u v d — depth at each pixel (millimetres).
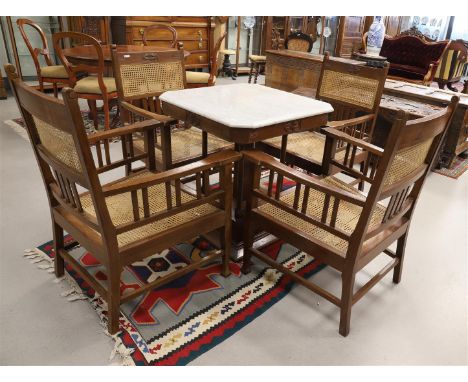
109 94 3395
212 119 1567
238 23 6035
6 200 2385
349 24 6750
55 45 3143
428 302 1735
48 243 1994
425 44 5473
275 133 1595
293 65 3998
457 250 2127
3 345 1413
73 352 1402
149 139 1907
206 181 1520
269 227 1631
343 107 2389
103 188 1208
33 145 1449
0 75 4418
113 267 1325
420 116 2715
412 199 1628
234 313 1612
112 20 5016
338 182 1881
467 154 3621
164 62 2344
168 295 1691
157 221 1514
